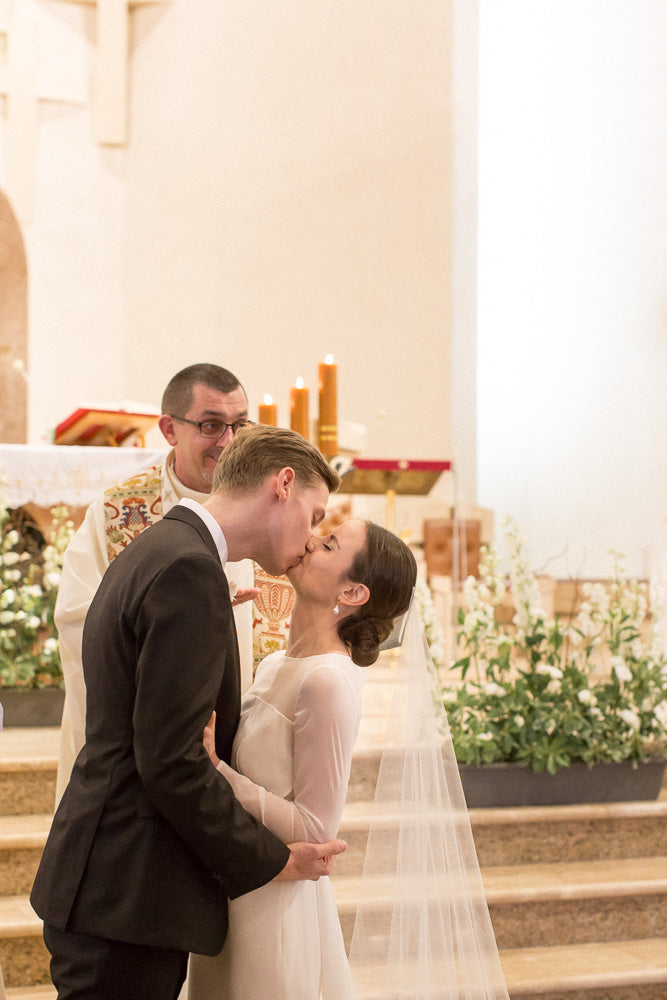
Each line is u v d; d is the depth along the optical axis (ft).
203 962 7.36
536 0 26.58
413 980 8.04
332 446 15.75
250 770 7.00
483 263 26.63
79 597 9.80
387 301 26.61
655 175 24.82
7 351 24.94
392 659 12.58
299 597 7.25
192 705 6.21
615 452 25.02
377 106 26.71
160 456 14.64
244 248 26.81
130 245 27.17
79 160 26.96
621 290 25.34
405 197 26.66
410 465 17.67
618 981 11.49
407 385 26.50
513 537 14.47
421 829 8.22
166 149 27.07
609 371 25.29
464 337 26.58
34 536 16.31
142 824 6.47
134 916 6.37
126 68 27.14
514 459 26.35
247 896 6.95
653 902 12.76
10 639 15.25
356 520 7.37
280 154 26.78
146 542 6.64
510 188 26.73
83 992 6.46
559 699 13.91
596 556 24.95
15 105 26.32
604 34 25.81
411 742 8.31
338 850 6.78
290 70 26.78
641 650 14.21
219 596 6.40
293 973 6.86
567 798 13.70
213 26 26.89
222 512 6.87
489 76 26.86
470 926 8.20
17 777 12.99
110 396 26.89
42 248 26.53
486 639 14.11
